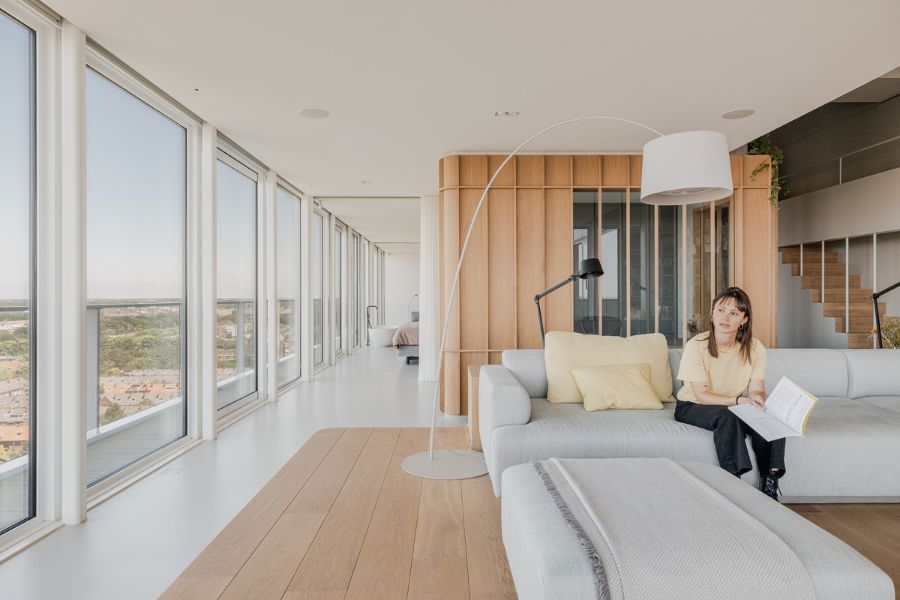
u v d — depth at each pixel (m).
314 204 7.75
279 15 2.68
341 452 3.58
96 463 2.98
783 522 1.56
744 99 3.85
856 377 3.46
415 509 2.58
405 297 15.09
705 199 2.67
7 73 2.39
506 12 2.68
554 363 3.36
